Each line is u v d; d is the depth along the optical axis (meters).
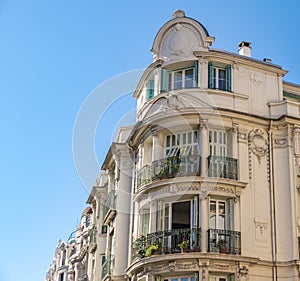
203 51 27.61
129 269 27.22
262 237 25.56
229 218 25.61
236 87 27.78
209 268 24.08
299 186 26.53
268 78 28.59
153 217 26.25
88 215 52.53
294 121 27.22
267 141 27.31
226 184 25.66
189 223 25.78
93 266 38.47
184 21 28.59
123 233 30.05
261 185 26.42
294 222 25.77
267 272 25.11
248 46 31.09
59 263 60.59
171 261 24.50
